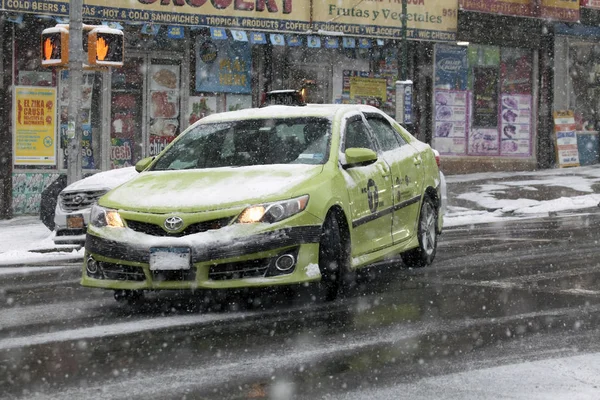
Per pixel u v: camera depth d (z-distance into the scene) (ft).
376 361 21.43
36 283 36.60
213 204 27.89
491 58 97.55
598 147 106.42
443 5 90.02
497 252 42.75
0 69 70.74
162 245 27.40
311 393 18.69
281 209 27.86
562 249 43.34
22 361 21.80
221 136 33.14
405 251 37.06
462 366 20.84
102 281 28.63
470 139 96.84
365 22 83.30
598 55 105.91
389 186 34.50
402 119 79.66
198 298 30.99
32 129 72.59
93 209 29.58
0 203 70.90
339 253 29.66
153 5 72.69
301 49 85.92
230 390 18.95
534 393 18.53
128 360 21.76
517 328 25.08
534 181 86.74
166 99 79.25
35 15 68.39
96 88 75.92
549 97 101.76
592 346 22.79
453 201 73.82
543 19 99.35
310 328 25.52
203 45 80.74
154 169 32.73
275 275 27.63
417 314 27.45
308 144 31.99
